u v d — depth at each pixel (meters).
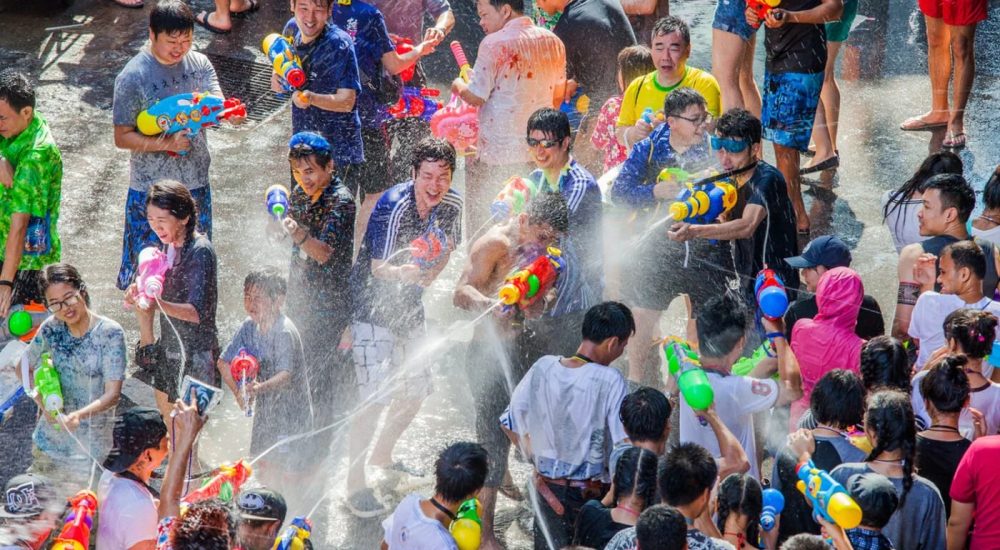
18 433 12.98
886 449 9.14
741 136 12.65
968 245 11.31
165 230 12.09
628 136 14.55
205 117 14.06
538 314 11.90
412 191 12.34
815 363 11.27
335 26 15.14
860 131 19.88
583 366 10.41
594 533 8.96
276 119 20.19
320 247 12.45
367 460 12.81
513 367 11.86
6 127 13.23
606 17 16.66
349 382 12.66
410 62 16.69
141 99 14.13
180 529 8.45
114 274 16.05
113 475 9.35
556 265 11.43
